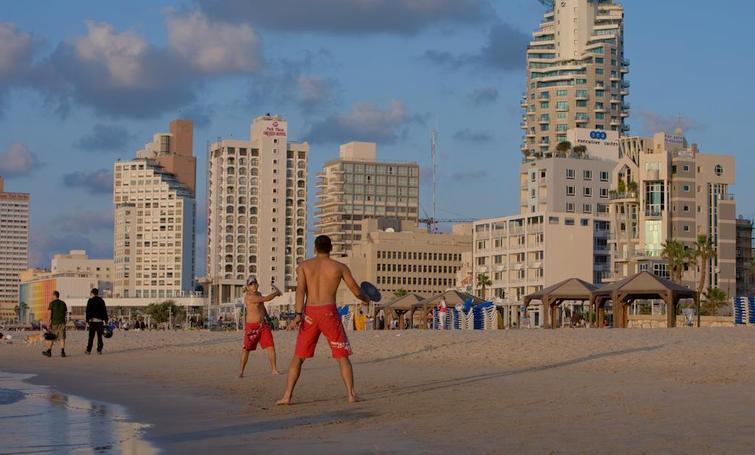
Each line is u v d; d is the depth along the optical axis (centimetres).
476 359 2830
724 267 16688
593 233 15900
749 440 1114
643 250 16125
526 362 2648
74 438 1314
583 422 1309
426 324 8719
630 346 3222
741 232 18200
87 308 3725
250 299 2400
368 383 2072
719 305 14238
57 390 2109
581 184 18162
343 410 1564
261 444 1215
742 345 3109
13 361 3394
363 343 4116
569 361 2617
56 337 3619
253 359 3172
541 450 1091
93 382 2322
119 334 7175
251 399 1797
